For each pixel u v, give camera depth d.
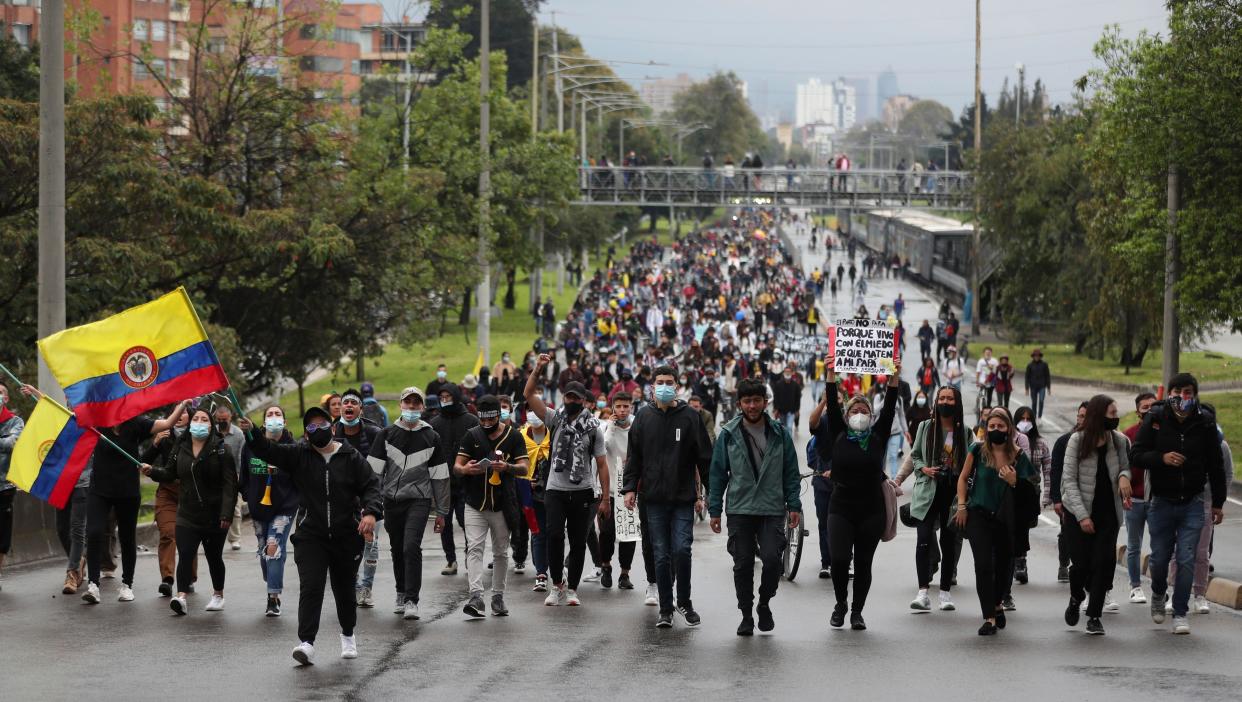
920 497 14.62
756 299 88.44
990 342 75.62
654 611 14.55
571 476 14.77
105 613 14.30
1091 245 55.88
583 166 108.06
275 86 37.47
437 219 40.72
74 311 28.23
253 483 14.30
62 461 14.88
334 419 16.45
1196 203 34.72
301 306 38.00
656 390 13.39
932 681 10.94
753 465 12.97
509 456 14.16
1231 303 34.06
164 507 15.38
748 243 141.50
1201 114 33.38
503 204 62.72
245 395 32.66
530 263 68.38
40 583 16.55
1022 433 16.72
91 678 11.04
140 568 18.30
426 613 14.41
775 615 14.23
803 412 47.50
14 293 28.30
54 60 19.52
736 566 13.02
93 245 28.16
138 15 105.25
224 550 20.55
